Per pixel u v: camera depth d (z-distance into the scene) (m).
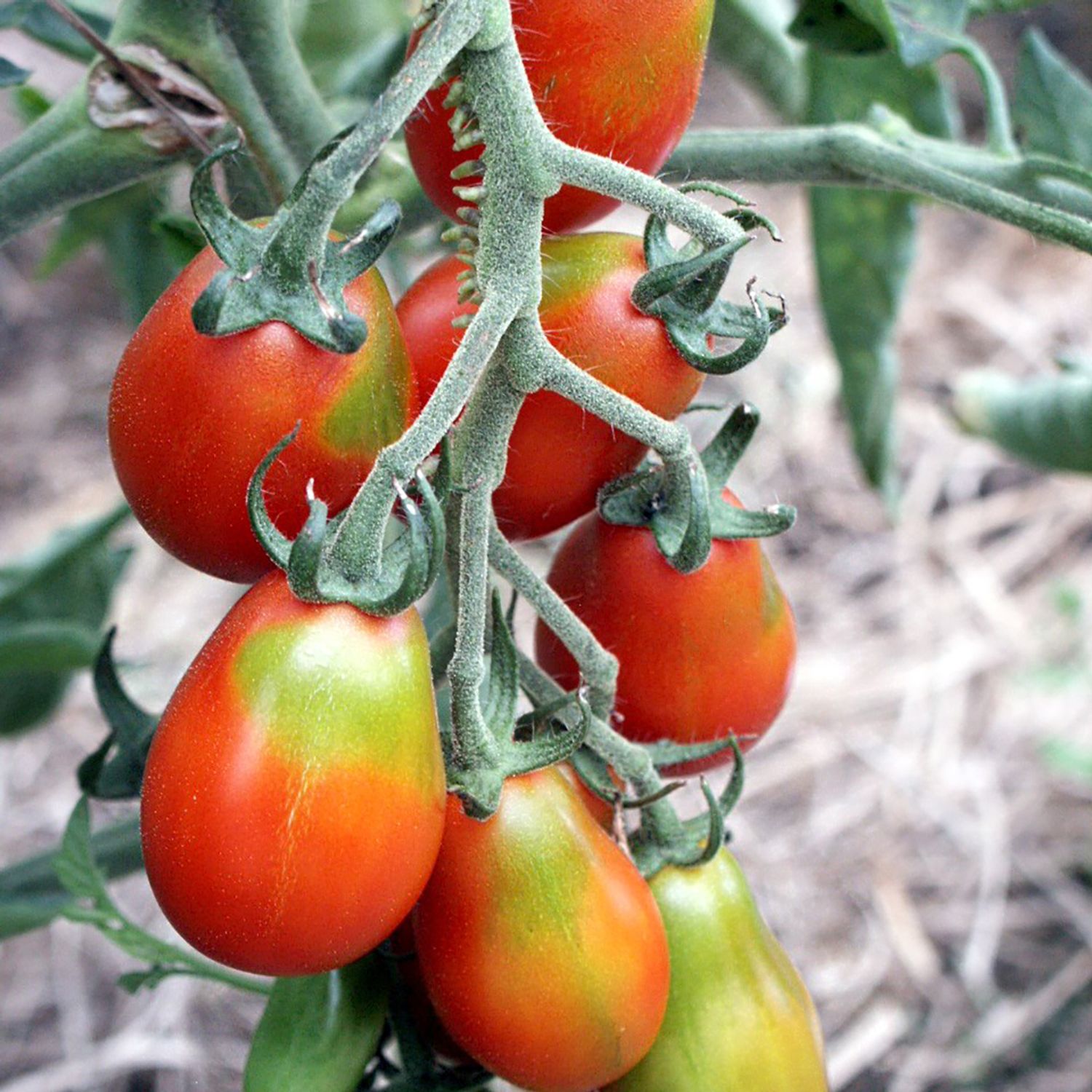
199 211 0.30
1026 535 1.23
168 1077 0.89
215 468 0.31
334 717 0.30
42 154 0.39
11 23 0.39
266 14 0.38
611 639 0.36
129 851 0.47
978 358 1.35
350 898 0.30
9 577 0.58
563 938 0.33
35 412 1.27
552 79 0.32
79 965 0.95
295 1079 0.34
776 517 0.36
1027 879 1.02
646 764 0.35
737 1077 0.35
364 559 0.30
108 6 0.54
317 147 0.39
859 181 0.39
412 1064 0.36
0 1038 0.91
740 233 0.30
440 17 0.29
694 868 0.36
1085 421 0.59
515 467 0.34
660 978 0.34
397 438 0.32
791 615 0.38
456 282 0.34
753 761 1.08
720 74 1.47
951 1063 0.91
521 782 0.33
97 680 0.38
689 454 0.33
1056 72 0.44
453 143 0.33
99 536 0.58
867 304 0.54
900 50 0.39
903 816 1.05
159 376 0.31
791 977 0.37
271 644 0.30
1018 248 1.43
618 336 0.33
